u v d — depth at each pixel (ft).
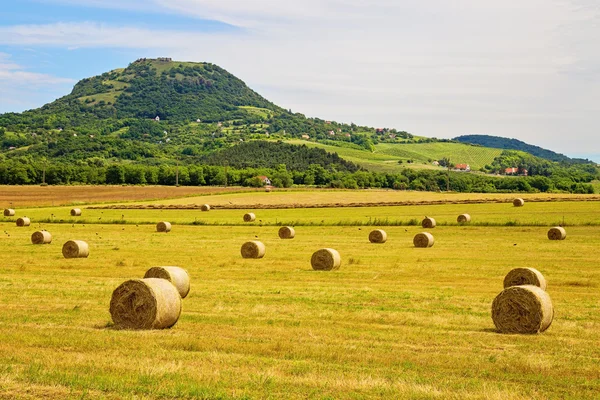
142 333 55.01
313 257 108.37
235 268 109.81
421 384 40.70
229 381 40.75
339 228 205.77
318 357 47.60
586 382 41.68
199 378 41.19
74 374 41.55
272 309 68.59
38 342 50.80
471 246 147.13
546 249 137.59
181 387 39.09
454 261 118.01
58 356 46.32
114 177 533.96
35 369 42.52
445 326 60.39
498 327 59.00
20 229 209.56
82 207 311.88
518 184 514.68
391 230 196.03
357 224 216.54
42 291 80.33
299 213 269.44
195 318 63.05
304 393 38.70
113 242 161.89
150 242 162.09
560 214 231.09
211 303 72.54
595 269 105.19
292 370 43.57
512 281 84.43
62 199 363.56
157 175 540.11
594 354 49.55
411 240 165.37
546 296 58.54
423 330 58.18
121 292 57.93
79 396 37.65
